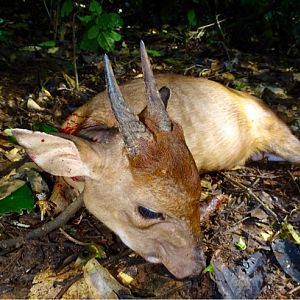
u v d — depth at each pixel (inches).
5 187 18.4
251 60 32.1
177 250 15.0
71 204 17.0
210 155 19.9
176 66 30.2
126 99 18.4
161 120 14.4
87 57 29.5
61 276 15.9
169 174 14.2
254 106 21.8
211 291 15.6
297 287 15.9
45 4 31.1
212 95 20.5
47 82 26.3
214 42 34.0
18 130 14.7
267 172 21.2
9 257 16.3
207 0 37.1
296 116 25.0
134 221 15.0
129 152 14.2
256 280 16.0
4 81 26.0
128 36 35.1
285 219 18.2
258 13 34.4
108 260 16.2
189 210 14.6
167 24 37.4
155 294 15.6
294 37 33.8
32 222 17.7
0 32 28.5
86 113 18.0
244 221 18.1
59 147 14.9
